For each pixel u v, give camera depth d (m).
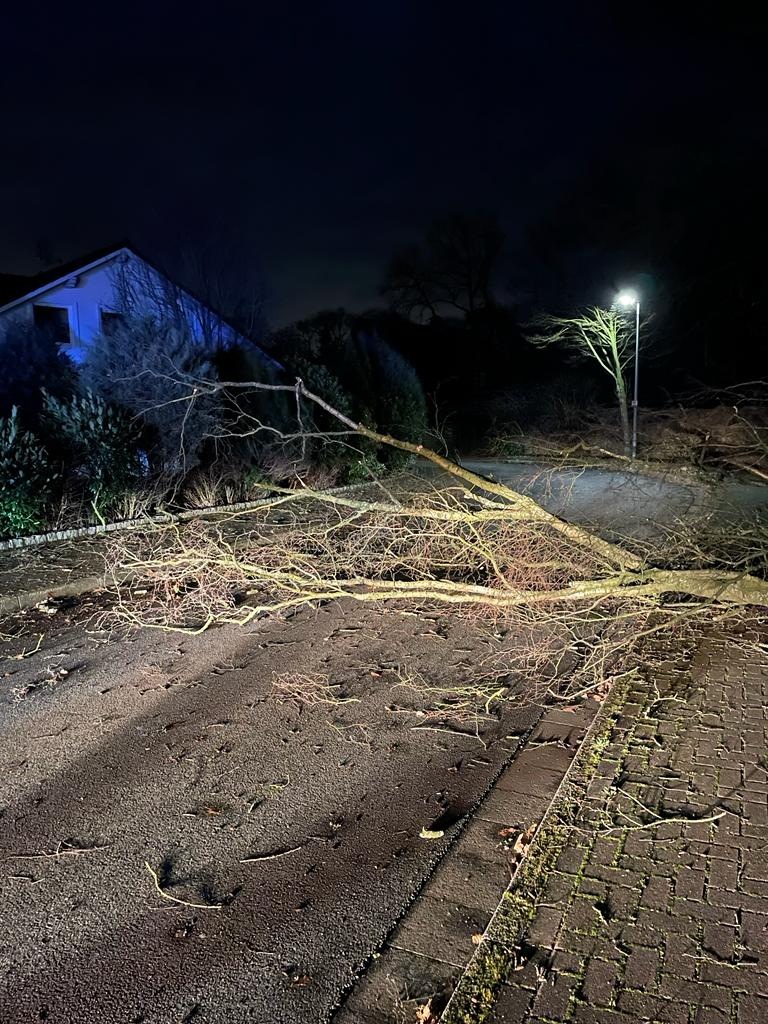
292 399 16.36
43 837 3.50
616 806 3.42
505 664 5.62
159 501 12.68
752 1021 2.25
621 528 10.29
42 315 18.59
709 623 5.94
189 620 6.99
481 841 3.36
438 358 42.28
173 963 2.70
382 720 4.68
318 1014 2.45
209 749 4.34
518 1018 2.32
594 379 34.28
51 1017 2.47
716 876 2.91
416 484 15.82
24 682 5.53
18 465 10.48
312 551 7.85
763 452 9.70
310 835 3.45
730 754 3.86
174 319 16.47
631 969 2.47
